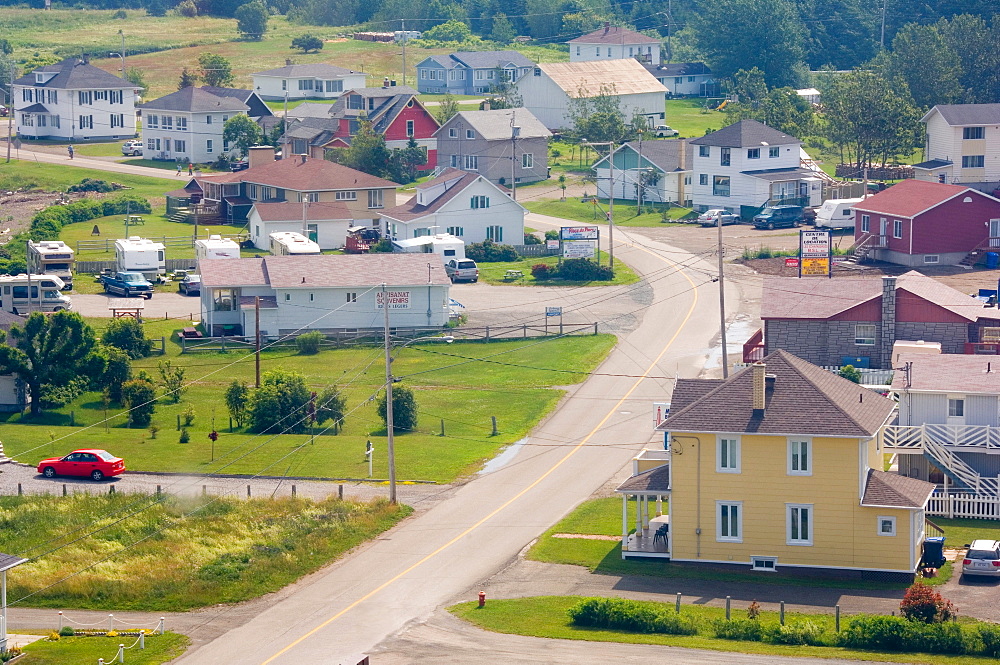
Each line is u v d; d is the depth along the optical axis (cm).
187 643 16750
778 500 18612
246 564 19225
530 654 16062
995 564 18162
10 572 19100
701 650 16075
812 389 18925
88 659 16150
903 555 18250
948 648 15950
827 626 16662
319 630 17075
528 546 19938
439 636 16738
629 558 19300
